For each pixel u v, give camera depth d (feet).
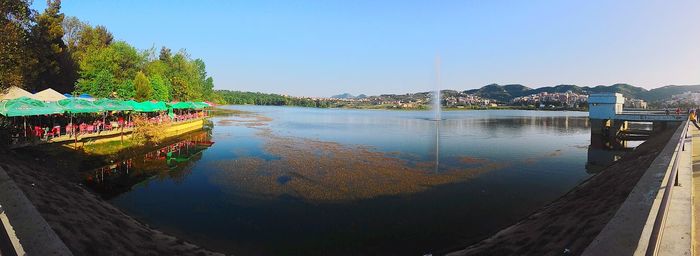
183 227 50.88
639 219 24.23
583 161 104.78
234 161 96.78
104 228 39.78
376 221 53.42
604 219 33.14
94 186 70.13
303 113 447.01
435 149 123.65
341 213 56.65
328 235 48.44
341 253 43.39
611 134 157.58
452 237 47.85
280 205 60.34
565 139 163.94
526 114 461.37
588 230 31.89
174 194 66.74
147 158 100.73
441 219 54.34
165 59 312.91
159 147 119.65
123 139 111.34
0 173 43.70
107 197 64.34
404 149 122.42
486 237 47.06
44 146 84.28
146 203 61.46
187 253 40.40
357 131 192.75
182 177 79.41
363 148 123.54
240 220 53.72
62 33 181.88
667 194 20.77
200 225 51.67
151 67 247.91
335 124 248.52
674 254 17.90
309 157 103.30
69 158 83.20
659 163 48.60
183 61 319.88
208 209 58.54
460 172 85.30
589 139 165.17
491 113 501.56
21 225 26.73
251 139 148.77
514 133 188.85
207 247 44.47
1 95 96.53
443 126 235.81
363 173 82.48
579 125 252.21
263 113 416.46
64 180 63.21
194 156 105.40
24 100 82.89
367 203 61.46
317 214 56.18
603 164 99.71
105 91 159.63
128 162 93.81
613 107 153.89
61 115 116.16
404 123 266.16
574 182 77.77
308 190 68.49
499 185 74.43
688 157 50.21
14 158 63.41
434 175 81.66
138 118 119.75
